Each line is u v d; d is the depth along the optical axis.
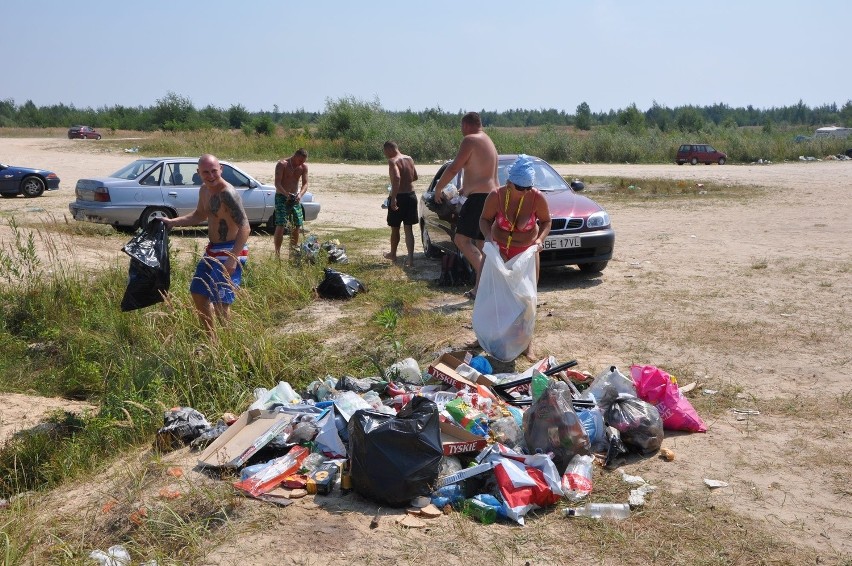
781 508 4.01
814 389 5.72
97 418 5.97
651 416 4.73
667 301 8.52
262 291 9.02
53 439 6.00
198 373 6.20
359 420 4.17
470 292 8.61
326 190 26.08
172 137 50.81
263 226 16.09
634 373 5.24
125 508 4.33
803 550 3.62
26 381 7.57
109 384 7.00
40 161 35.62
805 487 4.24
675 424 5.03
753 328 7.32
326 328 7.72
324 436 4.72
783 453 4.67
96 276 10.35
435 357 6.44
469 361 5.95
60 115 105.56
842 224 15.64
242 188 15.25
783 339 6.96
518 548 3.66
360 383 5.70
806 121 162.75
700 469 4.48
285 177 10.93
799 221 16.41
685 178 31.36
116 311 8.63
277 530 3.87
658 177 32.06
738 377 6.02
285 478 4.37
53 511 4.54
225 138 48.38
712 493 4.18
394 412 4.88
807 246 12.52
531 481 4.04
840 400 5.48
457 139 44.12
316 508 4.09
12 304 9.41
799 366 6.23
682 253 12.03
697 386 5.83
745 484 4.28
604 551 3.63
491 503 3.99
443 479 4.19
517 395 5.49
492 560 3.56
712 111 175.50
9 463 5.65
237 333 6.70
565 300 8.70
